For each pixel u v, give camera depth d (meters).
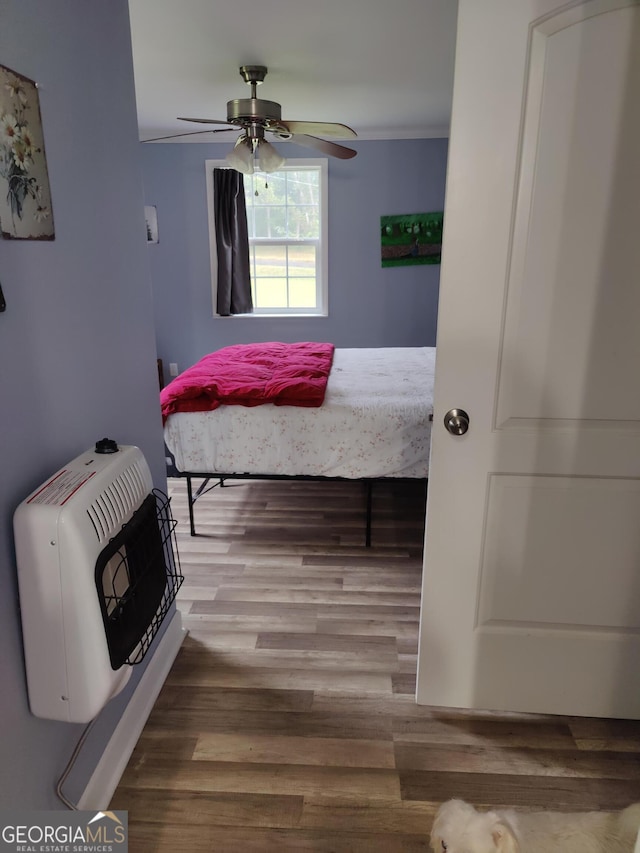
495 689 1.67
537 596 1.57
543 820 1.23
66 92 1.21
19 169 1.04
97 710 1.10
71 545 1.01
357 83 3.25
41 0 1.11
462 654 1.65
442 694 1.70
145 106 3.75
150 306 1.71
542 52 1.19
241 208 4.75
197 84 3.27
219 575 2.43
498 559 1.55
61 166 1.20
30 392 1.09
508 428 1.44
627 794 1.43
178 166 4.68
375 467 2.59
